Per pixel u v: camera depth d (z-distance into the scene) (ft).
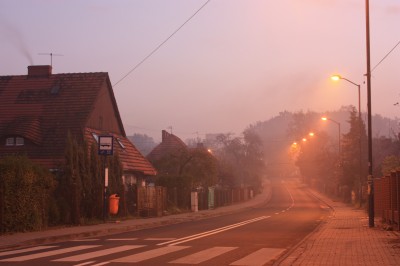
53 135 114.01
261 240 61.46
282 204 216.95
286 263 41.14
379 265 39.24
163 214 118.83
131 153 136.36
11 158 68.90
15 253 49.11
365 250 48.65
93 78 129.49
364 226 80.23
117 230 77.77
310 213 138.62
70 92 125.59
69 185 81.30
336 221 96.27
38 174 71.56
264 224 92.43
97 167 90.12
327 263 40.83
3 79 132.87
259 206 201.05
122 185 99.81
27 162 70.64
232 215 130.52
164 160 163.32
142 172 134.41
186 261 43.01
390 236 61.87
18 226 67.36
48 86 128.36
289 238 64.18
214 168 164.04
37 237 61.26
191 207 142.72
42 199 72.59
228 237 65.51
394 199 71.61
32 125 114.52
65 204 80.07
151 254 47.52
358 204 164.45
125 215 99.81
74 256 46.16
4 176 65.00
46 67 132.77
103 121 129.80
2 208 64.49
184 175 143.23
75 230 71.72
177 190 138.72
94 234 71.26
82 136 112.88
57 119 118.11
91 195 88.02
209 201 165.48
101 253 48.32
